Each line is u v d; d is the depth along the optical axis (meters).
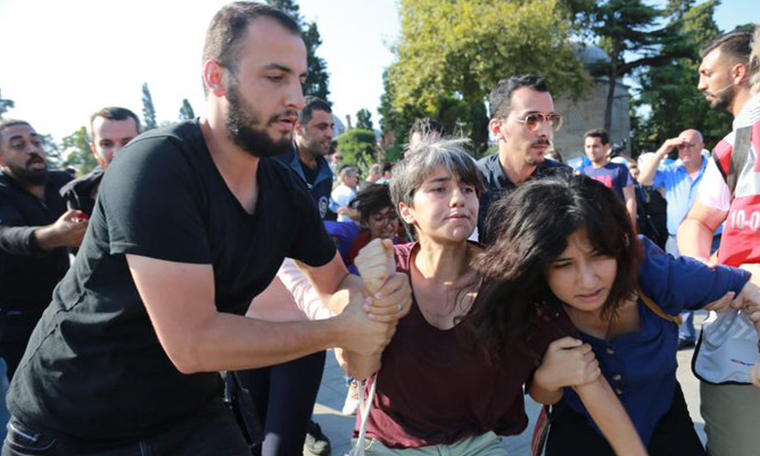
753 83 1.82
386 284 1.49
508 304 1.55
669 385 1.80
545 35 21.22
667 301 1.68
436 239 1.67
